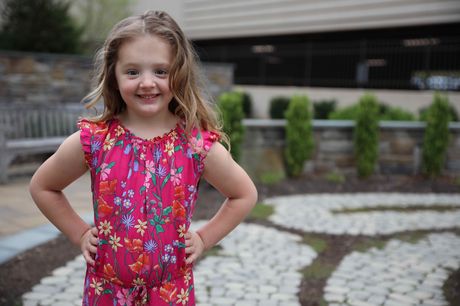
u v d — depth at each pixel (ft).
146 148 4.75
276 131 22.56
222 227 5.18
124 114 5.03
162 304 4.81
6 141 19.71
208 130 5.08
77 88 27.25
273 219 15.53
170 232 4.75
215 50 56.34
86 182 20.33
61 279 10.10
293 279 10.54
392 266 11.46
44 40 29.22
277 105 43.75
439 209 17.47
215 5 52.80
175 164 4.77
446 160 23.93
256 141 22.11
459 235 14.19
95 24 46.98
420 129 23.52
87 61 27.22
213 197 18.22
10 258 11.11
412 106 36.88
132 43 4.57
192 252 4.95
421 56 38.68
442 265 11.57
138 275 4.71
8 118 22.06
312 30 45.57
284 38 49.34
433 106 23.08
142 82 4.56
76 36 31.30
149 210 4.66
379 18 40.75
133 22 4.68
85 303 4.97
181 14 55.88
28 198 17.12
